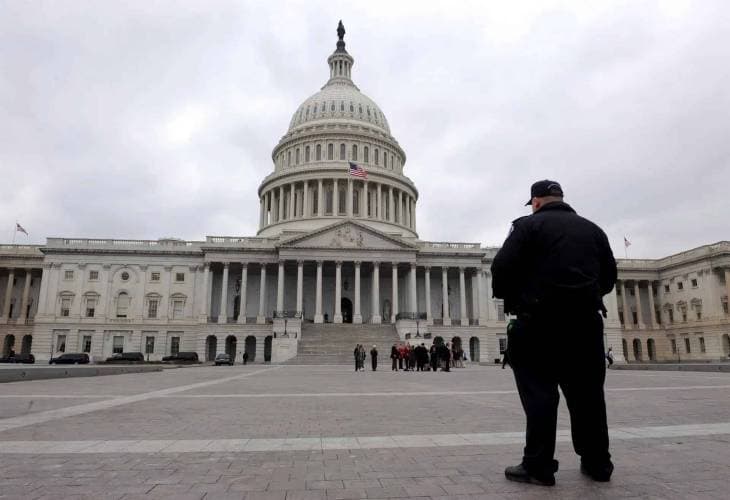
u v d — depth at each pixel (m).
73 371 29.02
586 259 5.48
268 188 103.56
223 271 86.75
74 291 83.38
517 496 4.86
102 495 4.91
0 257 88.44
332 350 64.75
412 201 110.25
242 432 8.71
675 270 93.81
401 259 83.12
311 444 7.54
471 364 64.31
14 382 23.47
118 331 82.75
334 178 98.50
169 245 86.56
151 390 18.61
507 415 10.80
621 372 34.06
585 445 5.47
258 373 34.62
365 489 5.14
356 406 12.85
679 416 10.25
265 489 5.14
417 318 74.00
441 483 5.34
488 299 89.50
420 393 16.98
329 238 82.62
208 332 80.19
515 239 5.62
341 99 112.31
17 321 86.88
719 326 83.38
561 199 6.07
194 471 5.90
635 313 98.81
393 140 111.06
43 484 5.31
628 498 4.76
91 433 8.57
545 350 5.43
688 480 5.37
